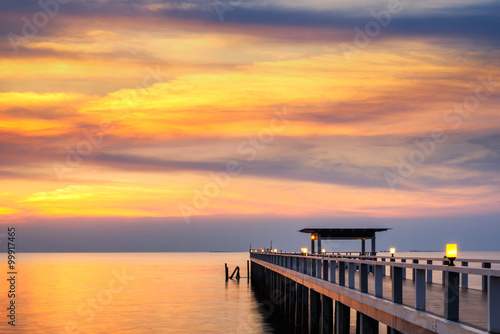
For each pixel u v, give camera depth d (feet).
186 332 128.06
